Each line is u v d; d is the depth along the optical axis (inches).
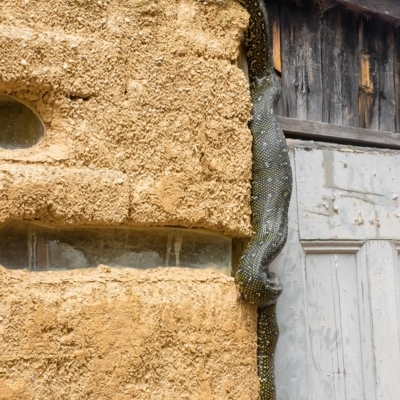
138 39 117.6
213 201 123.6
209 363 119.4
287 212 133.2
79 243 112.3
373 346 154.8
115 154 113.0
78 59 110.3
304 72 160.1
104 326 107.9
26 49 104.8
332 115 163.6
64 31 110.3
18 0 106.0
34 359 100.9
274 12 156.6
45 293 103.6
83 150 109.7
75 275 109.0
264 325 129.2
